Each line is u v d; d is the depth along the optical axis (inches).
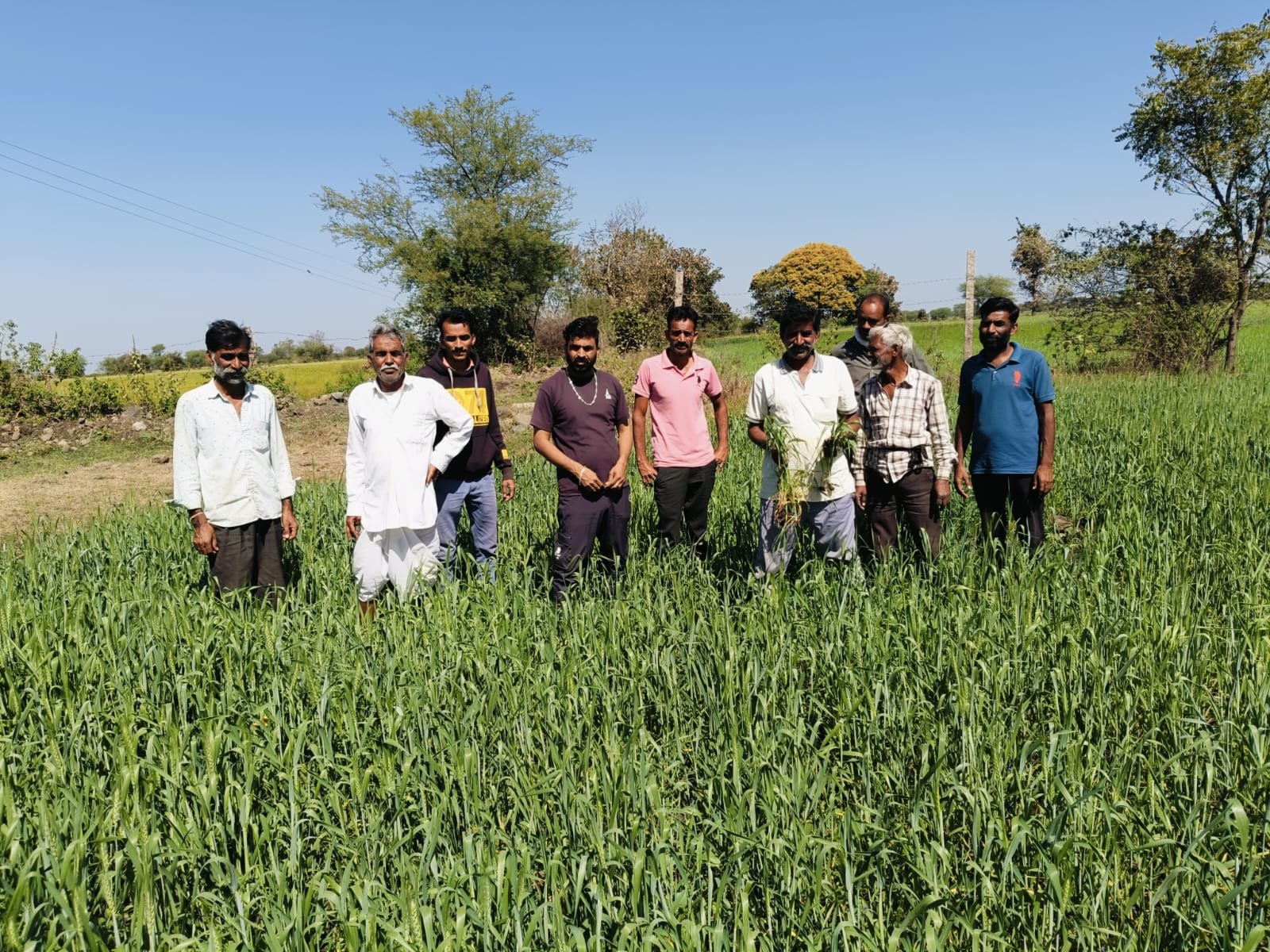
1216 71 773.3
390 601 211.2
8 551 257.9
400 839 112.3
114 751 134.0
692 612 184.4
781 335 223.1
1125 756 128.0
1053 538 238.1
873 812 120.0
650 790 121.3
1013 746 133.8
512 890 102.0
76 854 100.1
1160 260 864.9
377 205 1544.0
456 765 128.6
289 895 109.2
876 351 224.5
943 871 109.3
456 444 226.7
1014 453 237.3
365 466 218.1
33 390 735.1
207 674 161.3
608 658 169.5
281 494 225.9
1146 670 153.3
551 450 225.1
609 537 235.5
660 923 100.9
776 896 109.0
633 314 1059.3
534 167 1596.9
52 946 94.9
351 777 127.3
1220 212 814.5
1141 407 514.3
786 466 218.2
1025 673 157.0
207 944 99.6
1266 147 772.0
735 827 115.8
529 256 1542.8
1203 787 126.6
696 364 252.7
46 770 131.0
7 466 559.8
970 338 772.6
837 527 227.3
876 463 230.7
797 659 166.4
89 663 164.4
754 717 146.8
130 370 869.2
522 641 175.0
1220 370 825.5
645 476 250.5
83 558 251.0
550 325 1533.0
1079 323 922.7
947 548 227.3
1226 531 246.7
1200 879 100.2
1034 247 1481.3
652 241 1439.5
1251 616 177.0
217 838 117.0
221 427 214.7
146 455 603.5
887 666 157.3
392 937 96.3
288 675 163.5
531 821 119.8
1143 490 301.9
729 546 278.8
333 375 1476.4
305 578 236.8
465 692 153.6
